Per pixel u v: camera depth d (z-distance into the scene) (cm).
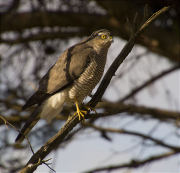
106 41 761
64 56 779
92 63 750
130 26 636
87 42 793
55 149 909
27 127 701
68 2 1084
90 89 770
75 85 743
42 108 727
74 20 1100
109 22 1104
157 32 1085
